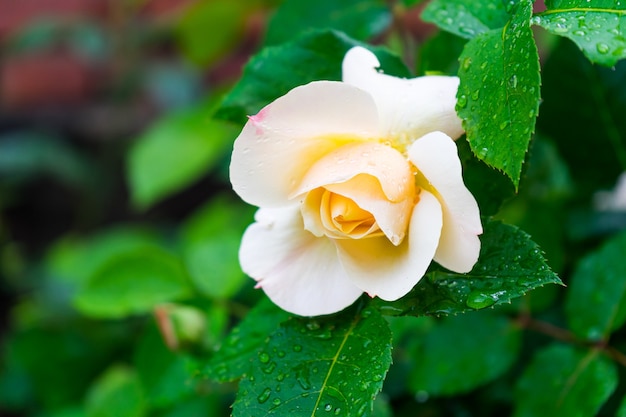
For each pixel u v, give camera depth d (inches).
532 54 14.9
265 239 16.1
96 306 23.5
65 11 56.7
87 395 32.7
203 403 23.5
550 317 22.3
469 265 15.0
